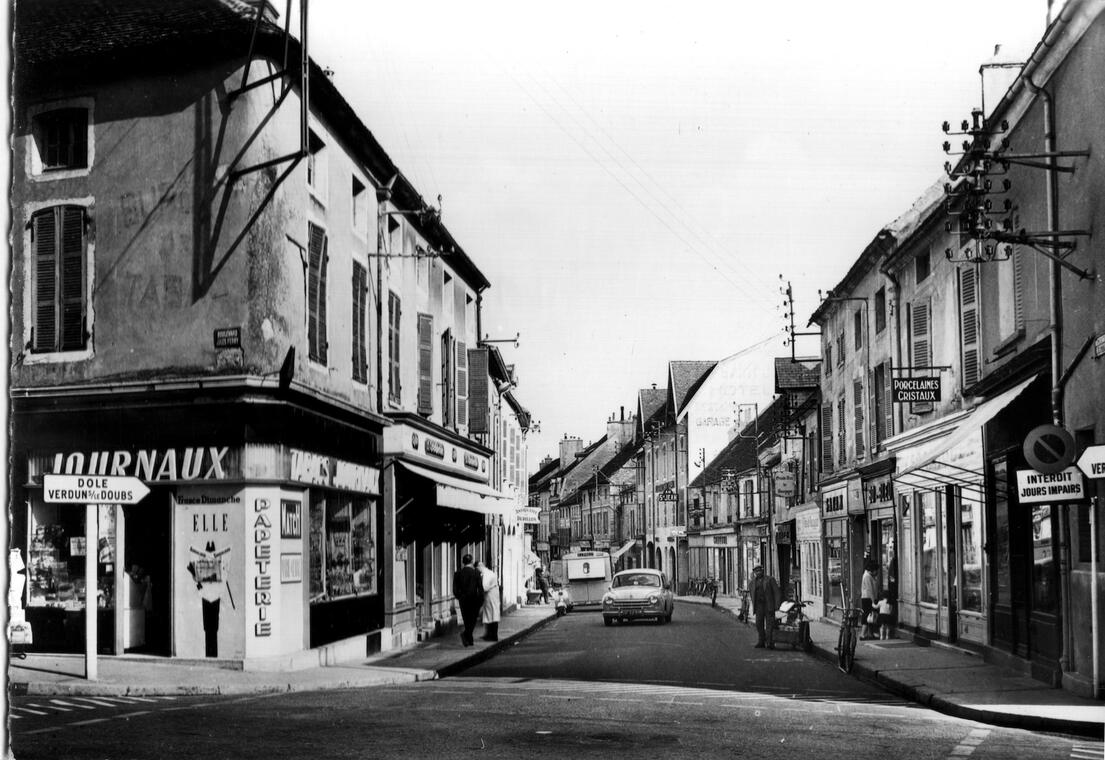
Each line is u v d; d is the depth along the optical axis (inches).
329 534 772.0
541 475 5246.1
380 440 883.4
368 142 841.5
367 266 869.2
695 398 2677.2
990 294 760.3
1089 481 534.0
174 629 656.4
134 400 666.8
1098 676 522.6
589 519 4040.4
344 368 800.9
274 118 685.3
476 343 1373.0
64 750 346.9
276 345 673.6
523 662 830.5
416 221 1042.1
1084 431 570.3
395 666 727.7
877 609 1031.6
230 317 667.4
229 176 670.5
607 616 1401.3
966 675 655.1
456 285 1256.8
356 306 837.8
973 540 800.3
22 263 693.3
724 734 418.0
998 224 721.0
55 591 679.7
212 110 676.7
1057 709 487.2
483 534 1235.2
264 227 673.0
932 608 908.0
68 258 691.4
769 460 1884.8
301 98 654.5
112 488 564.7
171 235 677.9
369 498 864.9
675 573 2837.1
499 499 1304.1
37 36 691.4
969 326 804.0
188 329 671.1
